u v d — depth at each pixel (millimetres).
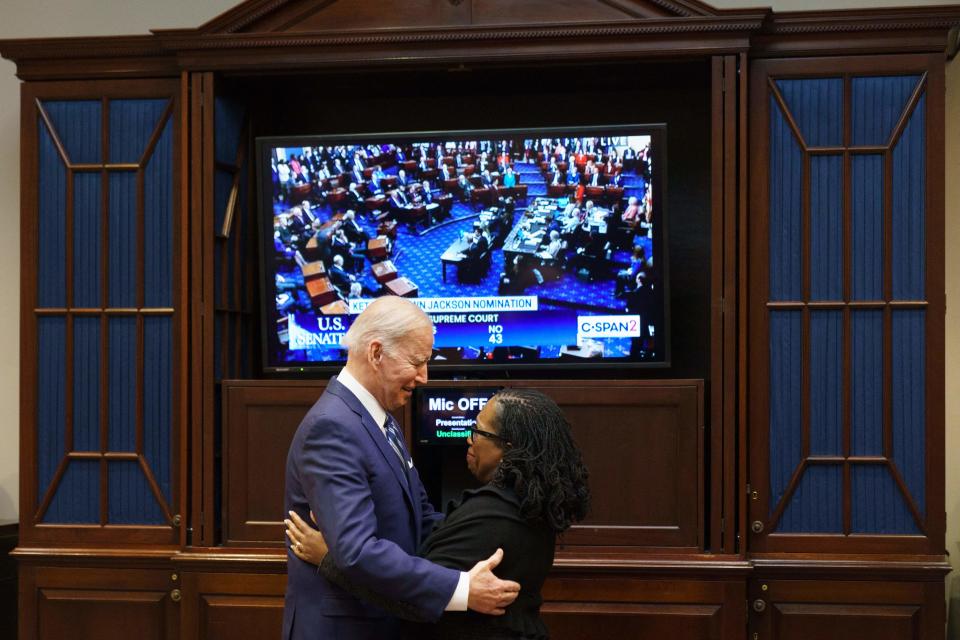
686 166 3994
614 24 3385
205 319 3559
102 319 3674
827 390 3436
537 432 2186
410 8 3561
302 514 2303
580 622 3400
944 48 3359
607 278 3623
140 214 3658
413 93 4059
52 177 3697
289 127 4168
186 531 3576
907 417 3404
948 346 3975
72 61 3668
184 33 3508
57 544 3686
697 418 3400
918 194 3400
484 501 2164
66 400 3689
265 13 3537
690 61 3500
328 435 2209
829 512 3436
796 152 3441
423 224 3686
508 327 3678
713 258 3396
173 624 3590
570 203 3617
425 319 2375
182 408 3564
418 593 2043
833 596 3387
